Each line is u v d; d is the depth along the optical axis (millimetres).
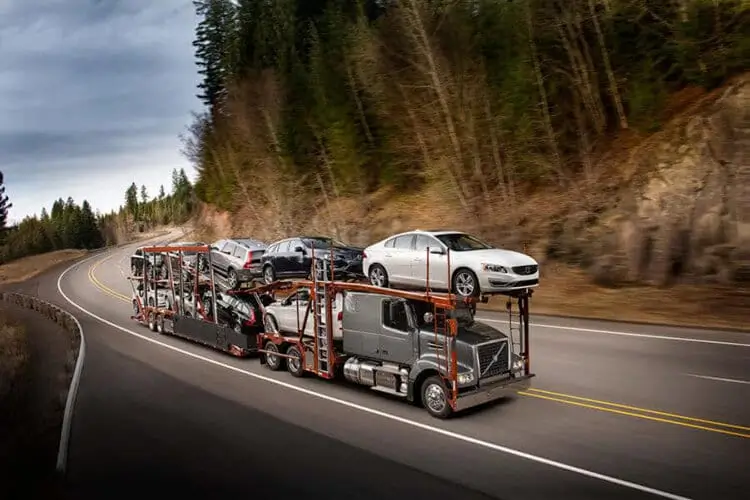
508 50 30359
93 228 141250
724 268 18312
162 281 21109
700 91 24203
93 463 8867
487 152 30125
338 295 12594
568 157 27547
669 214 20328
